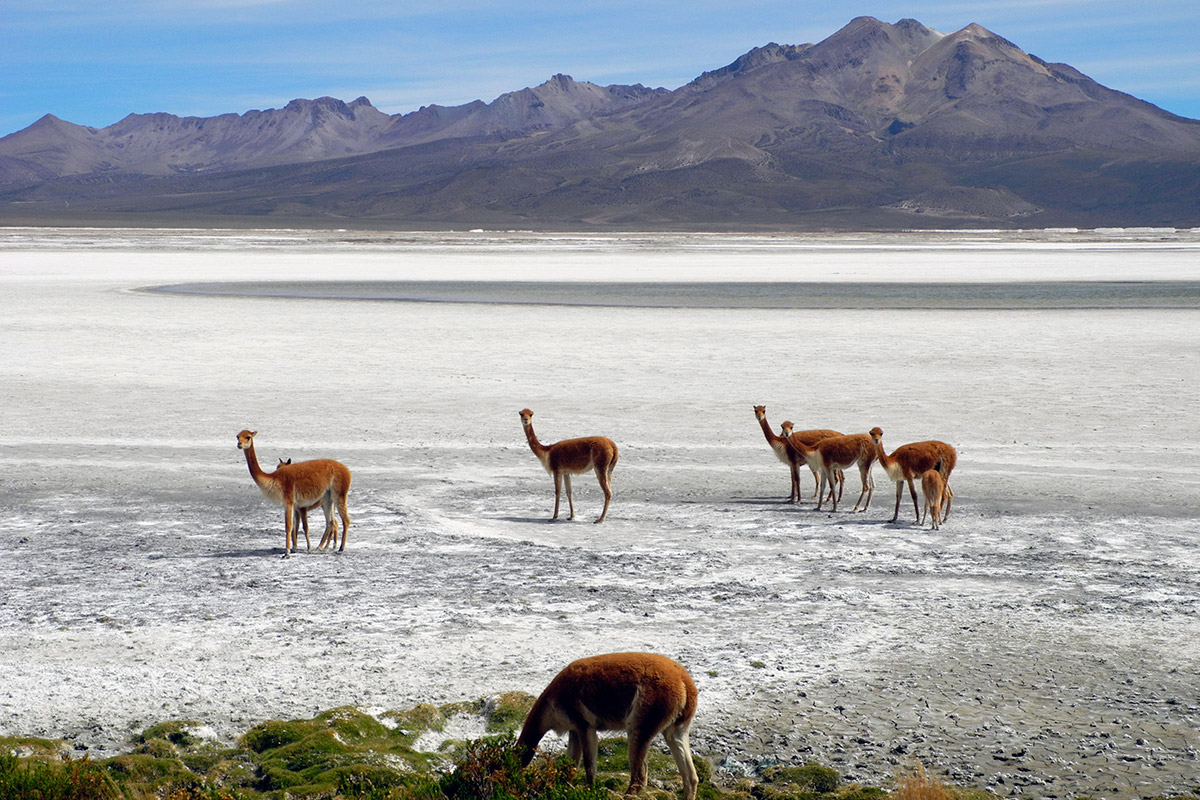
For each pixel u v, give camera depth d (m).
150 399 38.44
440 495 25.39
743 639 15.48
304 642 15.37
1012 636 15.62
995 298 82.88
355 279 102.94
